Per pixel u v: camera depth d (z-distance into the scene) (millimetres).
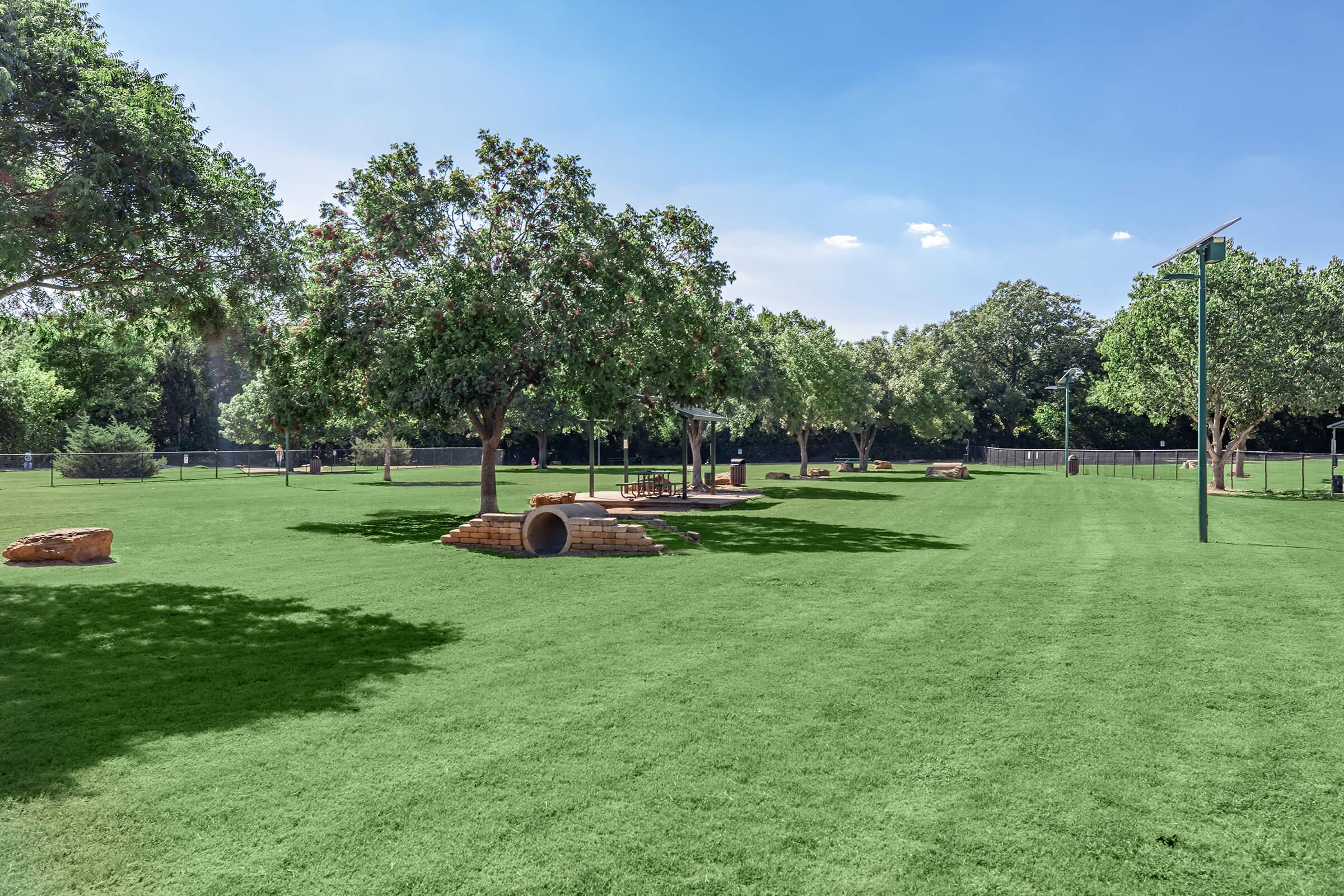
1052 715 6266
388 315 21422
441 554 15406
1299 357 32000
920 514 24000
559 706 6480
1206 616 9820
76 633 8961
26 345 42406
